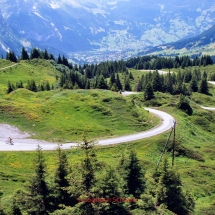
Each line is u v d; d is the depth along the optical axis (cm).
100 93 9619
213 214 4941
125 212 3600
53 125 7469
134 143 7300
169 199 4262
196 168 6769
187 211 4356
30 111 7794
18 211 3403
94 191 3250
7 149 6025
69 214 3164
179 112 11081
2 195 4228
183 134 8700
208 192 5884
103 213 3456
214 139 9800
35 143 6556
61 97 9112
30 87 13088
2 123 7156
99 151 6656
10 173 4994
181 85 15662
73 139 7081
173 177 4312
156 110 11212
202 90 16625
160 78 16025
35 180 3547
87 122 8081
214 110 13175
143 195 3941
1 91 12056
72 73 17225
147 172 5725
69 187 3284
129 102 9581
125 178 4184
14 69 18162
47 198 3509
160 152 7250
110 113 8688
